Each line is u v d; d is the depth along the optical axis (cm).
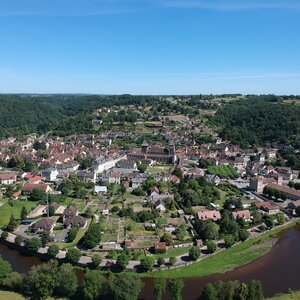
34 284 16025
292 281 19175
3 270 16975
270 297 17425
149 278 19175
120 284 15962
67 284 16175
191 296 17588
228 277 19575
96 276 16562
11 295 16038
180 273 19700
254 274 19938
